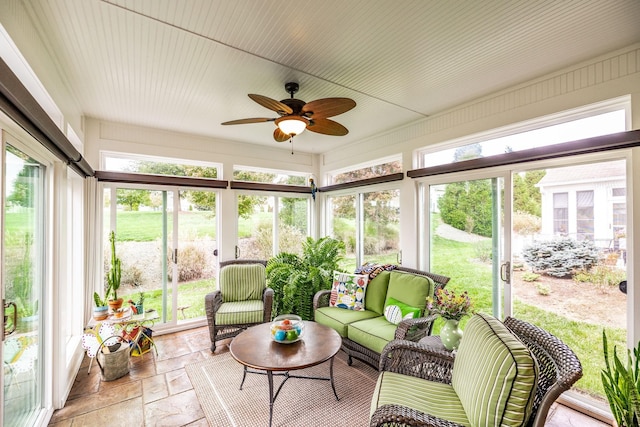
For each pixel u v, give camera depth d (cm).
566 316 234
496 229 280
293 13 165
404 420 121
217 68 227
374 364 246
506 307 269
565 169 237
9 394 161
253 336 233
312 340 225
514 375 115
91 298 325
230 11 163
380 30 182
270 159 471
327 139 429
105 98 281
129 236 359
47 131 163
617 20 173
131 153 359
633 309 198
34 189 193
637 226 196
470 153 306
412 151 352
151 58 211
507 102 264
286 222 493
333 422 197
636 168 196
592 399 216
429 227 342
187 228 398
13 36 142
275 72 234
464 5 160
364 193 439
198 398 224
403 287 283
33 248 192
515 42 195
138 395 229
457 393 151
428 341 224
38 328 198
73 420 200
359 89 265
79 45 193
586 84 218
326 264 383
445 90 269
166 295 380
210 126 367
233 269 362
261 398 224
